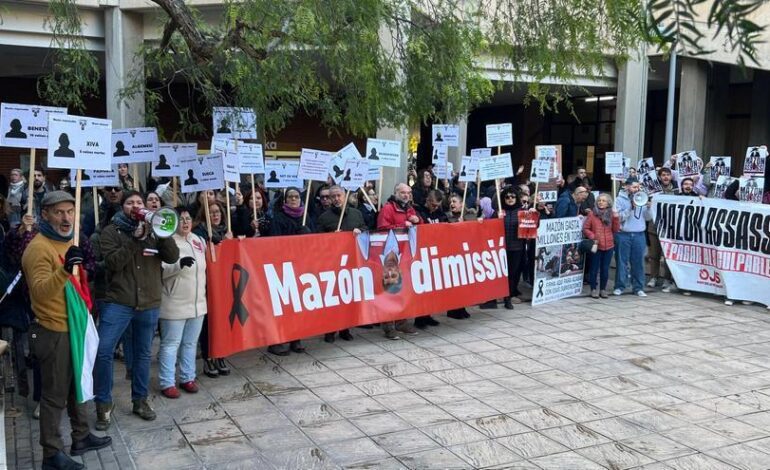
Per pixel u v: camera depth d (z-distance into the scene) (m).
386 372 7.06
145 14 14.58
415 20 7.55
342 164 8.80
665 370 7.18
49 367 4.55
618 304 10.59
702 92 18.72
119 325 5.41
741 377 6.98
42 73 17.75
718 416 5.89
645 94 18.25
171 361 6.24
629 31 5.08
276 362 7.42
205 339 6.73
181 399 6.23
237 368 7.20
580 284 11.23
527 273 12.16
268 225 8.57
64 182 11.69
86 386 4.73
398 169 15.15
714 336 8.62
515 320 9.44
